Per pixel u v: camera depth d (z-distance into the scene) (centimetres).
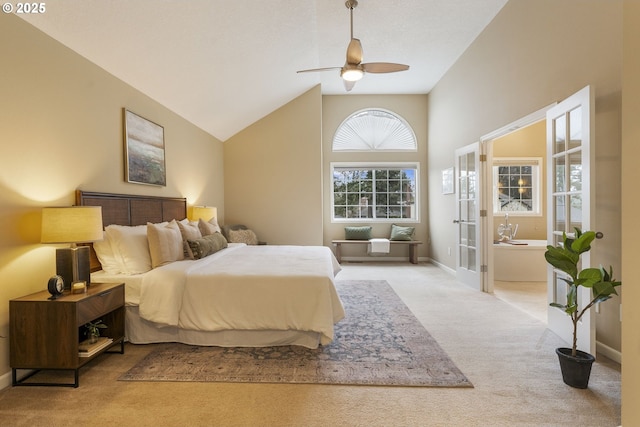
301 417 175
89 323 234
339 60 484
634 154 136
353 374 218
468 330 295
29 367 201
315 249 403
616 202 230
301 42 412
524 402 186
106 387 203
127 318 265
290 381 209
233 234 520
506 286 456
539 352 250
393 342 270
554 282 287
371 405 185
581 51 257
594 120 231
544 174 612
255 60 406
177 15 277
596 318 248
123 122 319
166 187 404
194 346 262
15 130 209
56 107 241
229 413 178
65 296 210
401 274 540
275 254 361
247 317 253
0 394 195
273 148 591
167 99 390
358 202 699
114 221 301
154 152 373
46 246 233
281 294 253
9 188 206
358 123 687
